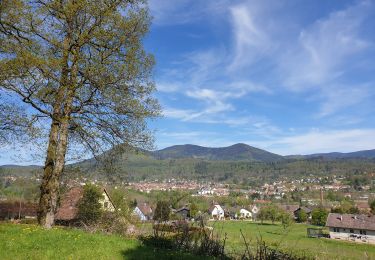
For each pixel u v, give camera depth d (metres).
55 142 17.42
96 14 16.33
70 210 26.97
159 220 13.32
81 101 16.61
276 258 11.16
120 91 17.20
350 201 194.38
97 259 9.30
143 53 17.50
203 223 13.05
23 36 16.02
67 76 16.36
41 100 15.90
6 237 10.91
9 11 14.88
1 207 46.25
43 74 15.34
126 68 16.62
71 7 15.44
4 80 14.97
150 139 18.19
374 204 128.12
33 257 8.94
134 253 10.39
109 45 17.08
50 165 17.33
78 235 12.28
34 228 13.31
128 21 16.80
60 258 9.05
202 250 11.86
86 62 16.11
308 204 194.75
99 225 15.95
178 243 12.44
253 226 88.88
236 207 162.00
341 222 88.88
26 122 16.11
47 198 17.03
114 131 17.83
